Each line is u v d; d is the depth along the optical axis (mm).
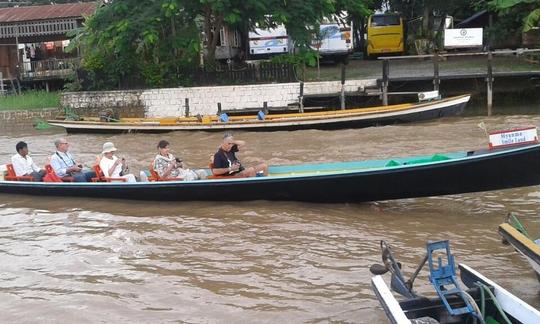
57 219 10602
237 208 10586
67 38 33469
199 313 6816
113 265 8312
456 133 17703
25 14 34125
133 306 7051
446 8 31016
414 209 10477
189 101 24094
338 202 10719
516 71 22328
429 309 5496
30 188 12117
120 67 25188
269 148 17062
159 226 9836
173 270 8047
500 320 5465
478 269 7660
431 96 20250
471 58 27703
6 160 18016
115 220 10320
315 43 27562
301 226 9531
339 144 17141
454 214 10117
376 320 6500
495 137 10109
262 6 23094
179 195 11047
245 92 23719
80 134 22094
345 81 23219
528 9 26156
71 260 8562
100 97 24984
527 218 9781
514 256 8078
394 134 18094
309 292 7227
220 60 28922
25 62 32906
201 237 9227
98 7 25906
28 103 27391
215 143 18484
